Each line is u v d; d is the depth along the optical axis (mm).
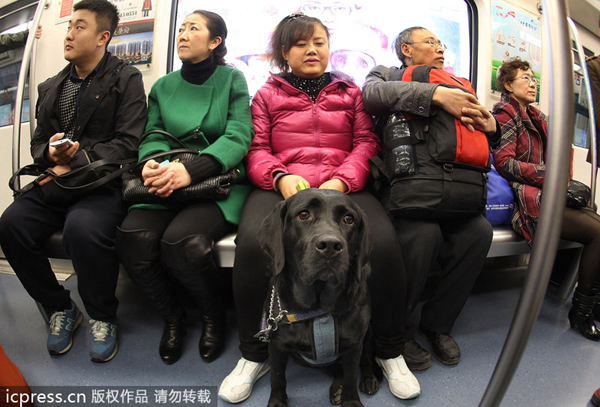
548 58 710
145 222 1232
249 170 1462
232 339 1457
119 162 1383
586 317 1523
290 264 977
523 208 1524
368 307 1015
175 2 1979
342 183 1332
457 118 1226
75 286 1923
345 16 1998
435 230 1253
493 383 805
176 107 1506
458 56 2139
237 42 1973
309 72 1488
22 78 1575
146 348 1385
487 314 1688
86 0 1447
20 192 1347
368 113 1542
